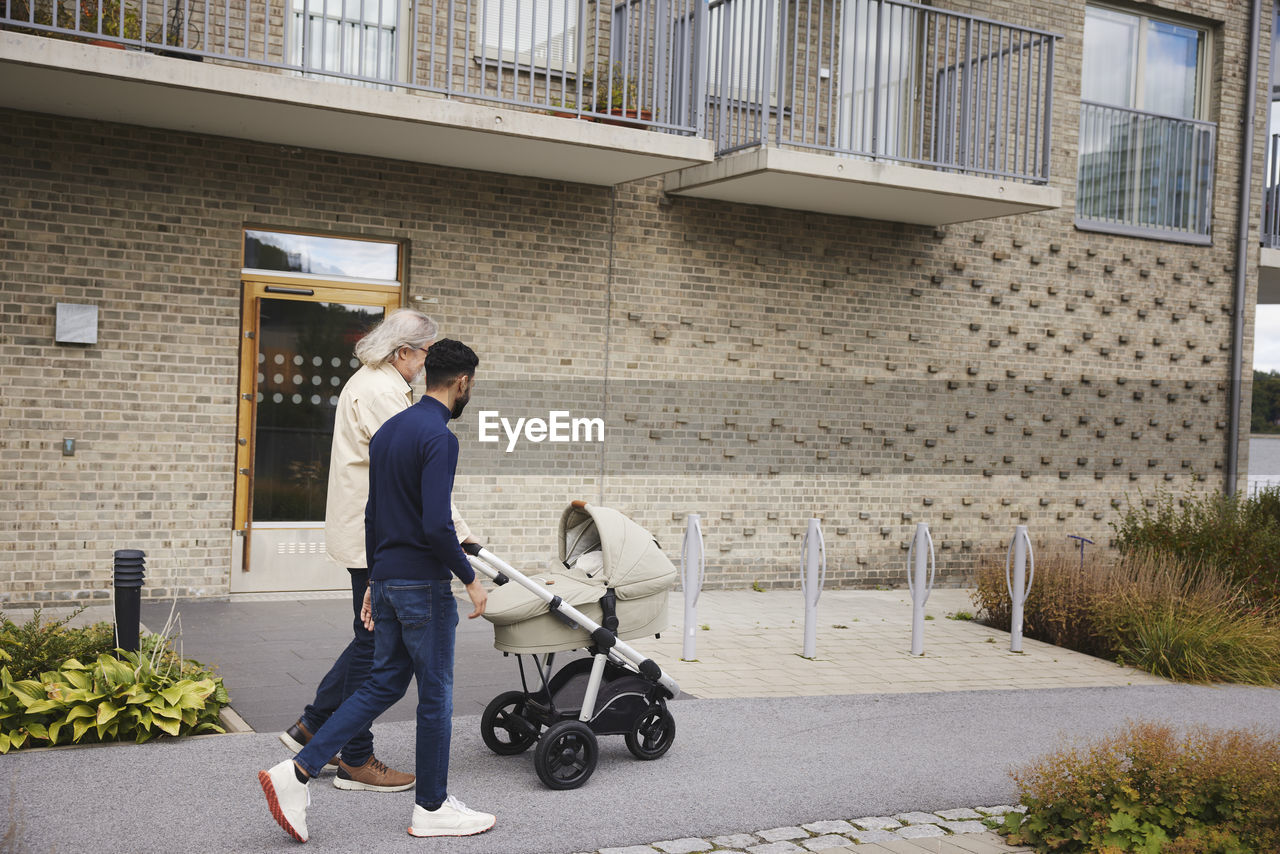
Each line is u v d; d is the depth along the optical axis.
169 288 8.68
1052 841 4.50
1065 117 12.61
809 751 5.77
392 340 4.79
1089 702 7.23
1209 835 4.32
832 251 11.34
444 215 9.60
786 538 11.23
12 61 7.13
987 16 12.27
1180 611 8.73
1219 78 13.77
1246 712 7.22
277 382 9.23
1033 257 12.45
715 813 4.76
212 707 5.56
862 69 12.02
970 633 9.48
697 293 10.70
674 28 9.80
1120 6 13.37
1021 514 12.46
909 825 4.80
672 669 7.47
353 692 4.77
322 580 9.42
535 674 6.98
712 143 9.25
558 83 10.24
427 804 4.27
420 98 8.23
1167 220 13.49
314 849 4.09
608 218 10.28
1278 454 21.53
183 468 8.77
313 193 9.12
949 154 12.05
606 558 5.21
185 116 8.27
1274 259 14.13
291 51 9.29
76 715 5.11
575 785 4.96
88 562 8.50
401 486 4.26
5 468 8.24
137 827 4.20
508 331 9.89
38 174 8.26
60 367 8.38
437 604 4.26
